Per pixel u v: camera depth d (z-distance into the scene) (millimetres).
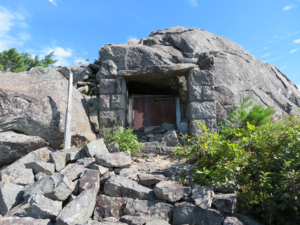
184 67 6914
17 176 4211
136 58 8234
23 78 6465
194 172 4184
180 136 6906
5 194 3729
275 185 3408
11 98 5637
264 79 9516
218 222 3352
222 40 10797
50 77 6641
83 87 8352
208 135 4816
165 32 10492
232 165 3754
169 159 5352
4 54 17047
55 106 5777
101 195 3943
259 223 3334
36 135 5676
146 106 8359
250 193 3473
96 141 5262
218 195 3635
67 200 3869
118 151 5441
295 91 10164
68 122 5570
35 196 3422
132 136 6113
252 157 3893
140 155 5656
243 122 6562
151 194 3883
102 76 7863
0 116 5477
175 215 3531
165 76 7504
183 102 8070
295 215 3221
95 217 3711
